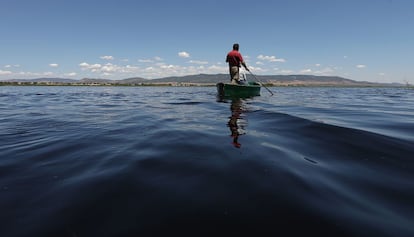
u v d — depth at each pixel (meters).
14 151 3.26
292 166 2.63
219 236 1.50
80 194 2.02
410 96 18.22
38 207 1.83
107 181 2.27
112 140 3.85
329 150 3.19
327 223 1.62
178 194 2.02
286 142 3.63
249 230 1.55
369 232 1.53
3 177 2.38
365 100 13.12
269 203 1.87
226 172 2.47
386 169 2.54
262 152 3.14
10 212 1.76
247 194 2.01
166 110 7.93
